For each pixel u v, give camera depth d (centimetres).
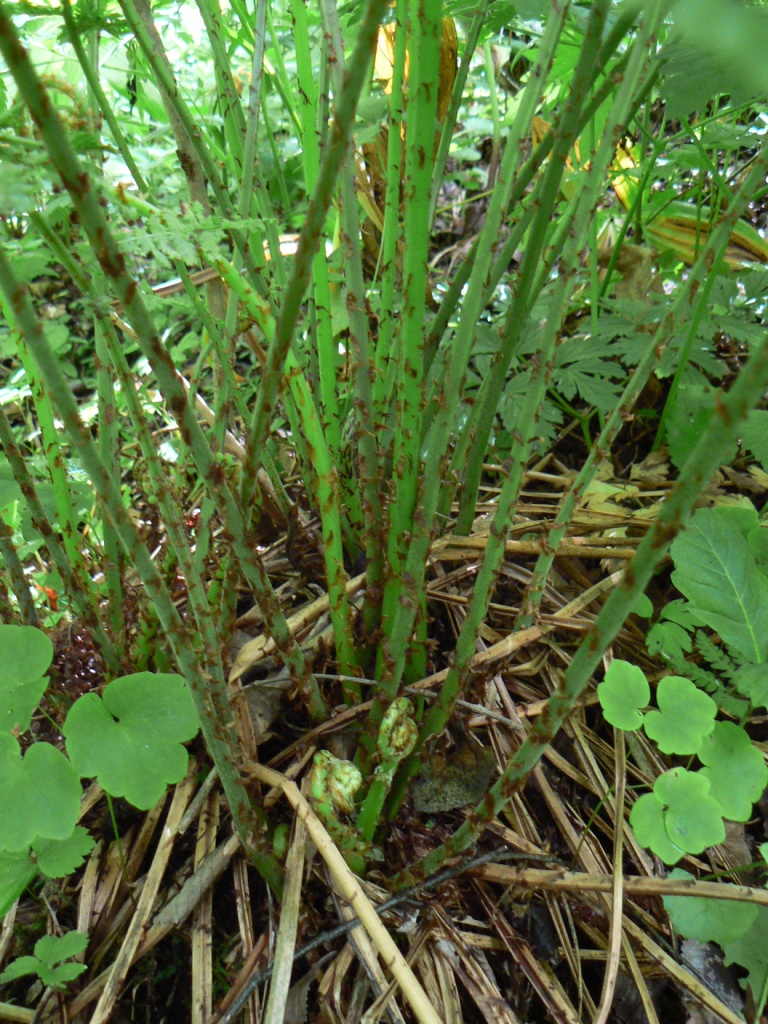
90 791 39
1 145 20
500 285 73
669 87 31
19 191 18
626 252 63
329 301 37
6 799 27
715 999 32
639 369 33
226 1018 30
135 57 43
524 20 46
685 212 63
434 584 44
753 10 12
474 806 37
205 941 34
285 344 25
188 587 27
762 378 16
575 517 49
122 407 68
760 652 37
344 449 45
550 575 48
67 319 85
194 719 30
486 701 40
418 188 26
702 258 31
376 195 57
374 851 35
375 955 32
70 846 31
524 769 27
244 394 62
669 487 54
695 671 40
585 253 71
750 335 51
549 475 55
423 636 37
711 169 50
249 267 38
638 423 60
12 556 37
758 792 32
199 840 37
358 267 32
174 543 26
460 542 45
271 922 34
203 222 24
